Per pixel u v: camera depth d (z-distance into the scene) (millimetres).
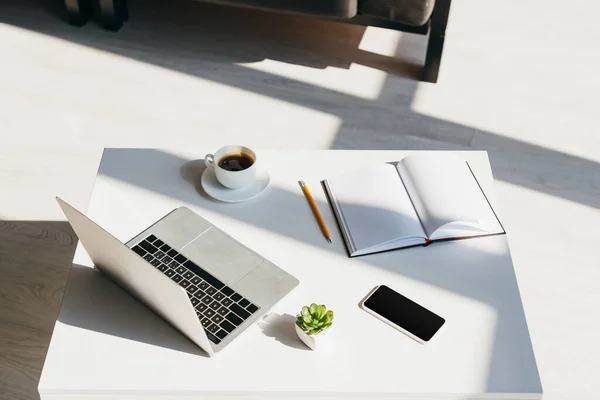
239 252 1548
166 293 1301
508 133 2578
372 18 2684
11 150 2455
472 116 2641
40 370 1836
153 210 1653
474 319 1436
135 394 1317
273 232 1609
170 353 1364
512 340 1399
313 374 1335
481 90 2756
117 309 1442
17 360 1856
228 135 2537
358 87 2756
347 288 1491
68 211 1393
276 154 1808
